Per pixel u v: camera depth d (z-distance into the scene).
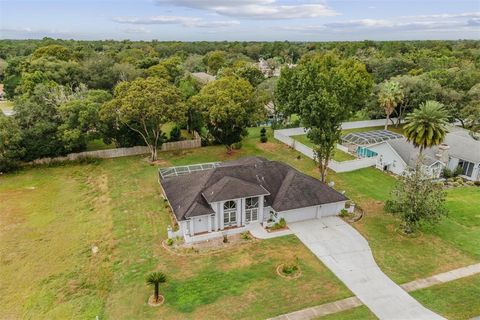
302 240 29.03
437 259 26.41
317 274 24.61
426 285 23.45
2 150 42.25
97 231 30.47
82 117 45.06
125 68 82.88
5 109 77.06
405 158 42.69
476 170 42.28
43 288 23.39
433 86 59.12
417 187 28.89
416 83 59.69
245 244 28.48
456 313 20.88
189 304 21.72
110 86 82.31
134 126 47.94
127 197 36.94
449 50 145.25
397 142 45.19
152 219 32.44
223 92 47.78
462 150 44.38
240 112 46.50
